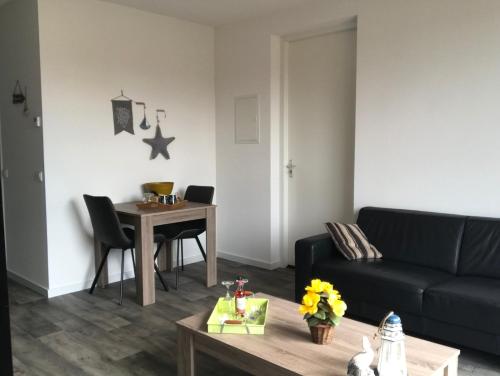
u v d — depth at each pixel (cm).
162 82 439
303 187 446
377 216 348
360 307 299
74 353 275
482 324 244
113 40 399
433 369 178
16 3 372
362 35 364
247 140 461
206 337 212
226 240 495
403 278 281
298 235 455
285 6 408
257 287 400
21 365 261
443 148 329
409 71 341
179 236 391
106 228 354
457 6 315
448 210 330
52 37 360
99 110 394
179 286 402
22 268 407
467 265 296
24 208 394
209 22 461
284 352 195
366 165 370
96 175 396
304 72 434
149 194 403
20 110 383
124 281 417
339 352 195
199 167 480
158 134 438
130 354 273
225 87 478
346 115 405
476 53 309
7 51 391
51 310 344
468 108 316
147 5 405
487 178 311
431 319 265
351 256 327
